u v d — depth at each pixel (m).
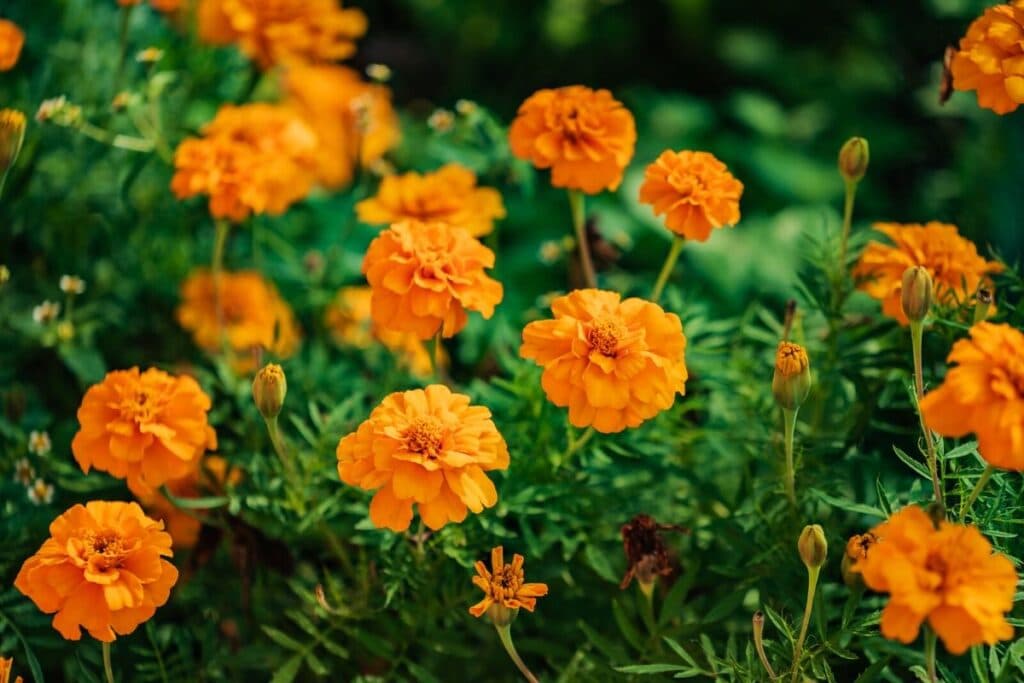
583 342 0.71
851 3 1.40
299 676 0.81
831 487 0.78
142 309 0.96
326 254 1.02
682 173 0.77
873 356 0.80
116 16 0.99
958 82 0.75
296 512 0.80
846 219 0.80
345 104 1.02
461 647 0.78
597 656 0.79
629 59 1.53
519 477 0.78
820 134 1.36
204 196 0.94
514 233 1.18
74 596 0.69
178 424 0.75
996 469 0.73
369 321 0.94
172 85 0.96
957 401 0.65
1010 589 0.64
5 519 0.80
